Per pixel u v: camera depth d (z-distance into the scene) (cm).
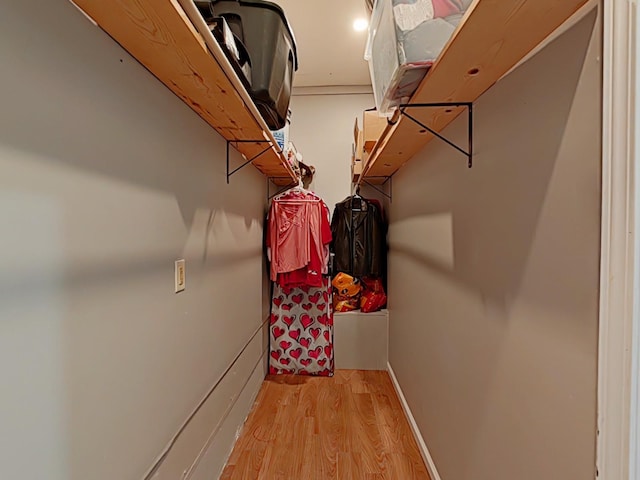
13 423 62
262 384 283
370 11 153
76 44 78
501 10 74
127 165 97
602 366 66
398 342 269
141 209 104
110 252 90
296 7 233
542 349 87
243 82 132
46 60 70
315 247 289
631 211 60
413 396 218
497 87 111
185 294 135
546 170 85
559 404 81
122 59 95
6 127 61
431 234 183
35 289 67
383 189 342
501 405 108
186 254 136
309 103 360
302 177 357
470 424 132
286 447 201
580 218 73
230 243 194
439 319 169
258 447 201
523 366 96
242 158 217
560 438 80
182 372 133
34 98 67
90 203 82
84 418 81
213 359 168
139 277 103
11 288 62
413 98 124
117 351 93
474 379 128
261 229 282
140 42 91
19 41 64
